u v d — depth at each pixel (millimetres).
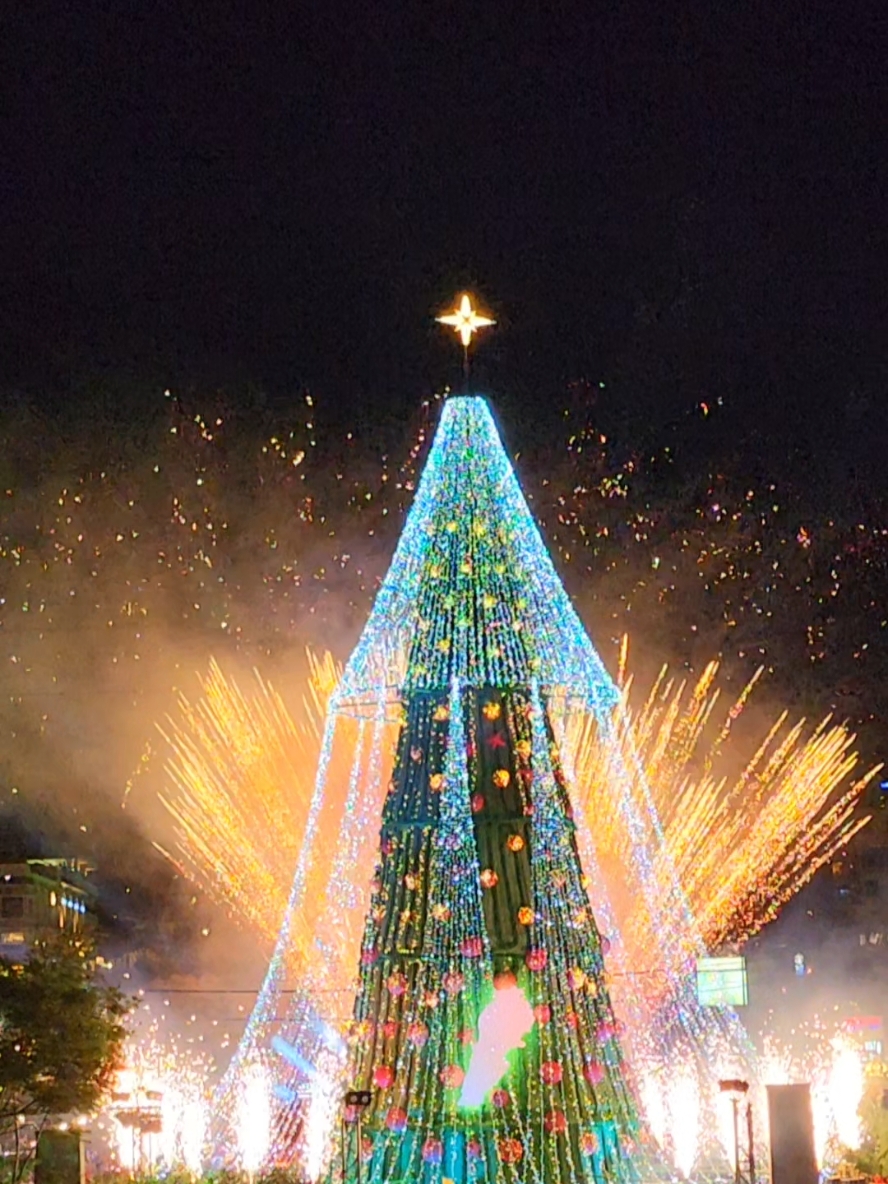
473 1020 27047
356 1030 27688
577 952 27688
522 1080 26922
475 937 27297
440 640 28172
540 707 28281
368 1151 26969
